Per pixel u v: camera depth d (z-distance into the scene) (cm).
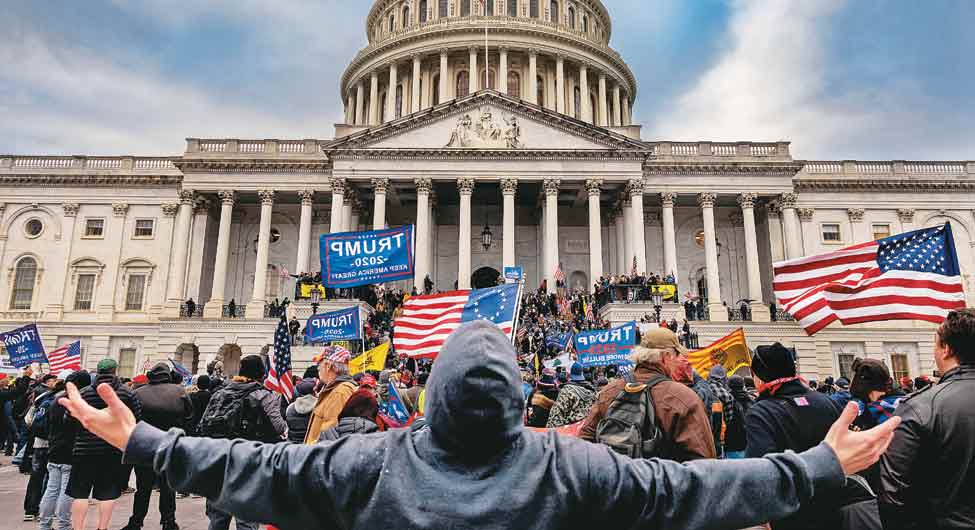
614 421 562
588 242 5434
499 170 4759
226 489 272
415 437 283
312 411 921
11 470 1898
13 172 5228
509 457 268
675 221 5350
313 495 269
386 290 4378
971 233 5112
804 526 548
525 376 1648
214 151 5069
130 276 5156
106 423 277
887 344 4800
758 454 596
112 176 5238
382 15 7719
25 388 1950
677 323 4091
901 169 5272
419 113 4781
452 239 5509
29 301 5106
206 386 1390
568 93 6894
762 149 5062
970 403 460
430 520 251
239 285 5266
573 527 262
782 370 627
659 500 263
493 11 6925
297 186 4956
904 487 475
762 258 5228
